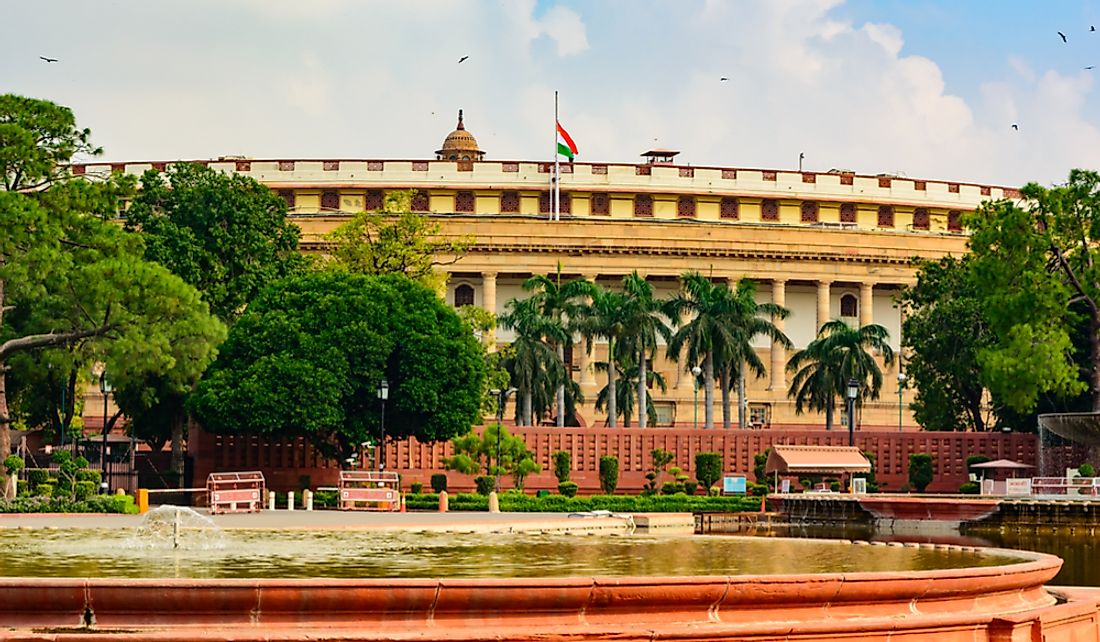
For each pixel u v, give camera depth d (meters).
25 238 55.84
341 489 60.56
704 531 62.19
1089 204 72.69
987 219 75.19
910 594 20.09
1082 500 60.88
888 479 81.38
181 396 71.75
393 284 70.88
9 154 56.50
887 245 115.31
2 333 65.56
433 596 17.69
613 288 114.25
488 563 26.69
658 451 79.62
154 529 37.38
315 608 17.50
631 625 18.17
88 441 77.50
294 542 33.03
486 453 71.44
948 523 62.22
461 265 111.00
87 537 34.28
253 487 64.69
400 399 68.31
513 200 117.69
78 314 60.16
